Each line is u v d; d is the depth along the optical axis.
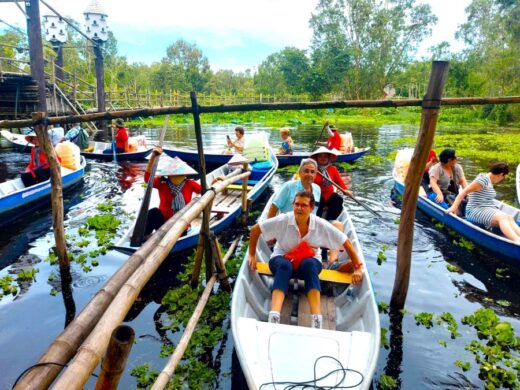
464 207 6.98
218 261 4.70
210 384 3.42
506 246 5.50
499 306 4.64
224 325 4.20
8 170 11.33
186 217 3.49
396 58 46.50
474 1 41.59
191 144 17.67
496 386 3.37
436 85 3.66
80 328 2.07
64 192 9.16
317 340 3.12
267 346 3.05
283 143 12.84
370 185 9.97
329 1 46.06
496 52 33.91
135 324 4.21
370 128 26.50
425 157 3.86
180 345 3.34
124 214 7.61
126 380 3.40
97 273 5.21
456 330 4.11
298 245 3.97
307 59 48.47
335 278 4.14
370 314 3.51
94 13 18.28
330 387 2.70
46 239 6.38
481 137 19.84
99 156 13.02
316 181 5.86
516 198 8.84
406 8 46.59
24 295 4.67
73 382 1.59
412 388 3.37
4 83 12.96
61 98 17.08
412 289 4.99
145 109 4.27
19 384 1.73
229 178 5.47
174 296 4.68
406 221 4.14
